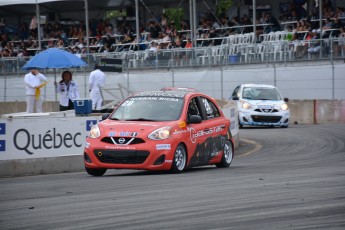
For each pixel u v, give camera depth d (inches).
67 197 1215.6
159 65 4013.3
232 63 3900.1
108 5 4896.7
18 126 1745.8
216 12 4480.8
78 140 1847.9
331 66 3700.8
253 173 1571.1
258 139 2790.4
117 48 4530.0
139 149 1535.4
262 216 995.3
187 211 1043.3
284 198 1155.3
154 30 4522.6
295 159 2033.7
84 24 4945.9
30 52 4852.4
